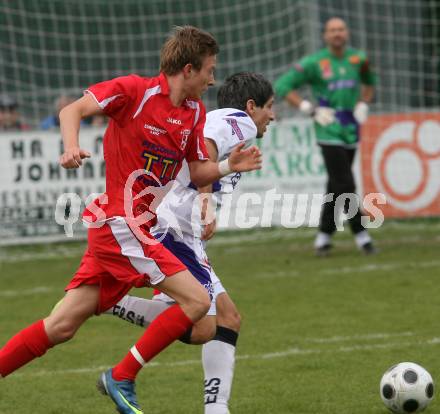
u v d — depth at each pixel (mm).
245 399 21391
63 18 55750
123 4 57969
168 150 18391
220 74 58906
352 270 39188
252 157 18188
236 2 58656
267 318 30500
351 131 41750
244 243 49000
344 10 56844
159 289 18125
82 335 29219
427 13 57594
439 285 35188
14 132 47188
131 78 18078
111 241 18047
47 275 41219
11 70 56969
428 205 50906
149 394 22203
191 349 26953
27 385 23344
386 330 28156
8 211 47375
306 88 56469
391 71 57719
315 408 20484
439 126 50812
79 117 17406
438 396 20953
